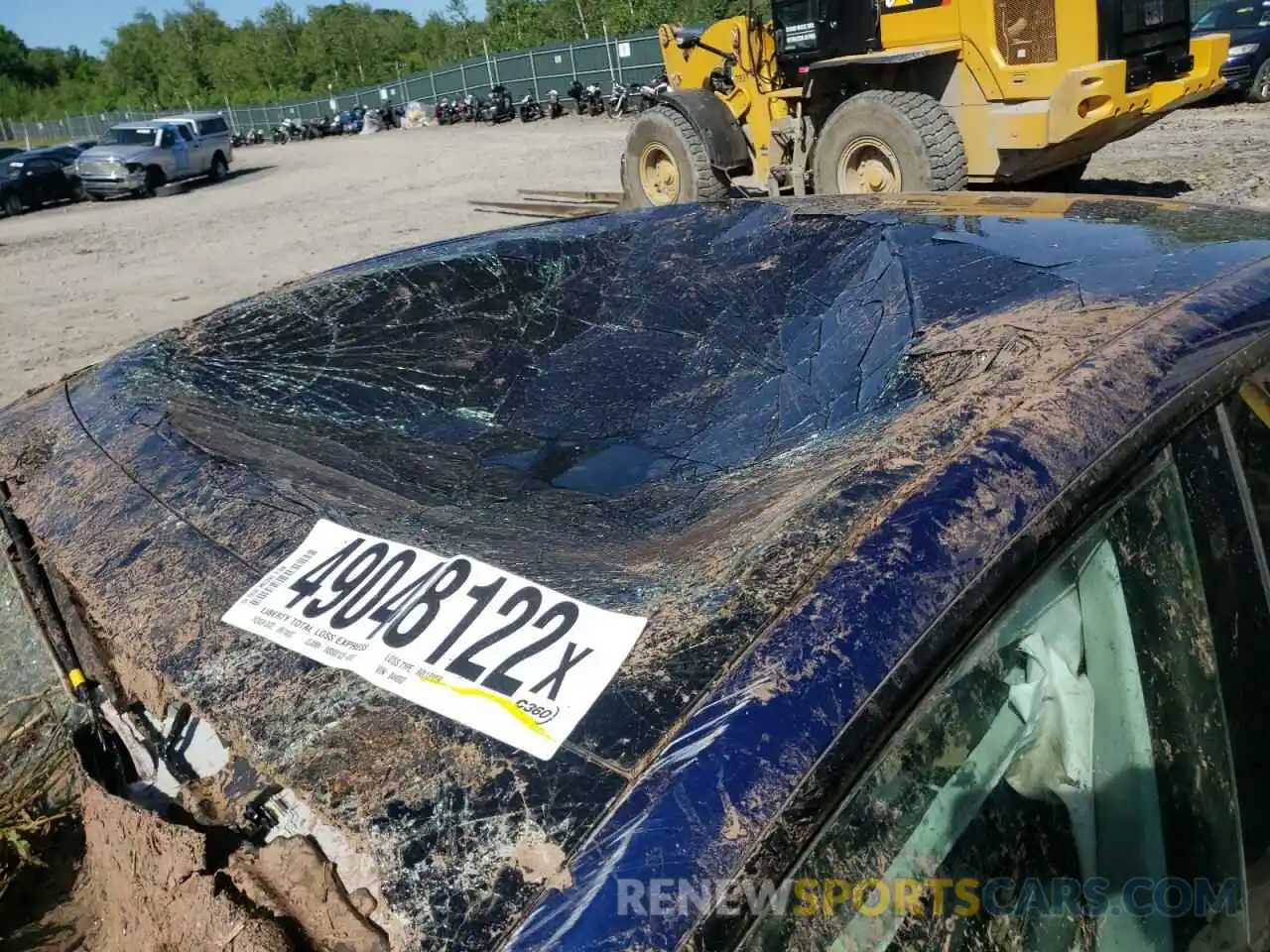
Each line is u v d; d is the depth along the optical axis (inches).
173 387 69.8
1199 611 43.9
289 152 1333.7
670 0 1515.7
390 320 87.2
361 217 535.2
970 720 35.9
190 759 43.6
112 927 43.3
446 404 82.3
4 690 60.1
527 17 2033.7
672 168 357.7
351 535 47.8
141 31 3430.1
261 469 56.1
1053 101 251.8
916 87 291.0
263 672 41.0
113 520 53.2
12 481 60.9
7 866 51.3
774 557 37.8
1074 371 44.4
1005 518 37.7
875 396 57.9
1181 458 44.1
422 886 31.7
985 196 84.6
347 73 2669.8
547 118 1190.9
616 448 76.6
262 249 470.0
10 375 286.0
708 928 29.4
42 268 506.0
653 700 34.1
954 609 35.3
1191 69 275.3
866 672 33.4
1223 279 53.6
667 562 43.2
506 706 35.9
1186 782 42.4
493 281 93.3
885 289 70.0
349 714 37.7
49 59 3966.5
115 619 46.5
